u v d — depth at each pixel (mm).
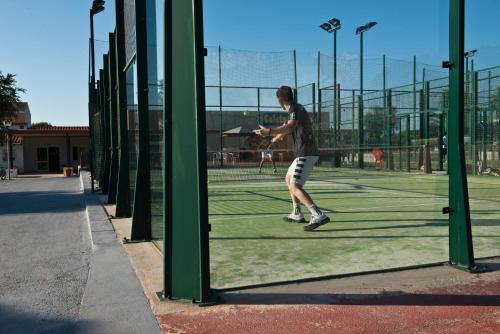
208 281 3223
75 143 39938
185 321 2920
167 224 3316
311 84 22859
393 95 19422
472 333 2740
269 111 23500
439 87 17844
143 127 5379
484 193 10359
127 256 4582
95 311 3102
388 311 3051
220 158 23391
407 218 6867
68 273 4246
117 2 7230
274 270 4004
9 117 33031
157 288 3533
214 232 5875
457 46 3889
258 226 6320
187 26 3215
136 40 5391
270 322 2891
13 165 38719
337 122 21812
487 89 15266
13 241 5953
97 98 13891
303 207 8430
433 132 19609
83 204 10531
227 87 22469
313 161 6129
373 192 11055
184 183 3275
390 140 19469
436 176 16375
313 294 3377
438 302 3201
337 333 2738
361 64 22531
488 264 4117
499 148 15156
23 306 3336
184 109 3262
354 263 4207
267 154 18828
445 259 4316
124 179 7211
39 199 12406
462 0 3824
